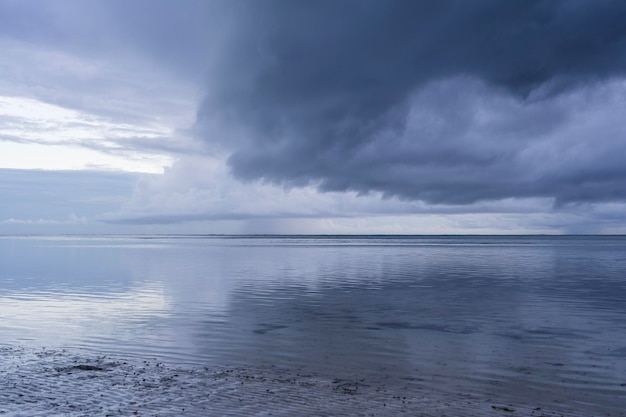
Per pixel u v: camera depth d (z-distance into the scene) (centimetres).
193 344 2008
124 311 2836
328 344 2028
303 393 1359
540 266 6688
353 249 13725
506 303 3212
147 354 1833
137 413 1184
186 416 1166
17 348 1909
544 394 1393
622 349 1955
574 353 1891
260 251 12162
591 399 1353
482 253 10994
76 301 3228
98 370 1593
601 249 13875
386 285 4291
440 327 2406
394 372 1614
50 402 1261
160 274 5334
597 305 3116
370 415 1187
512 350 1939
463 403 1298
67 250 11950
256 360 1761
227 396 1322
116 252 11000
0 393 1334
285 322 2520
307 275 5288
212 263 7288
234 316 2689
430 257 9175
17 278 4831
